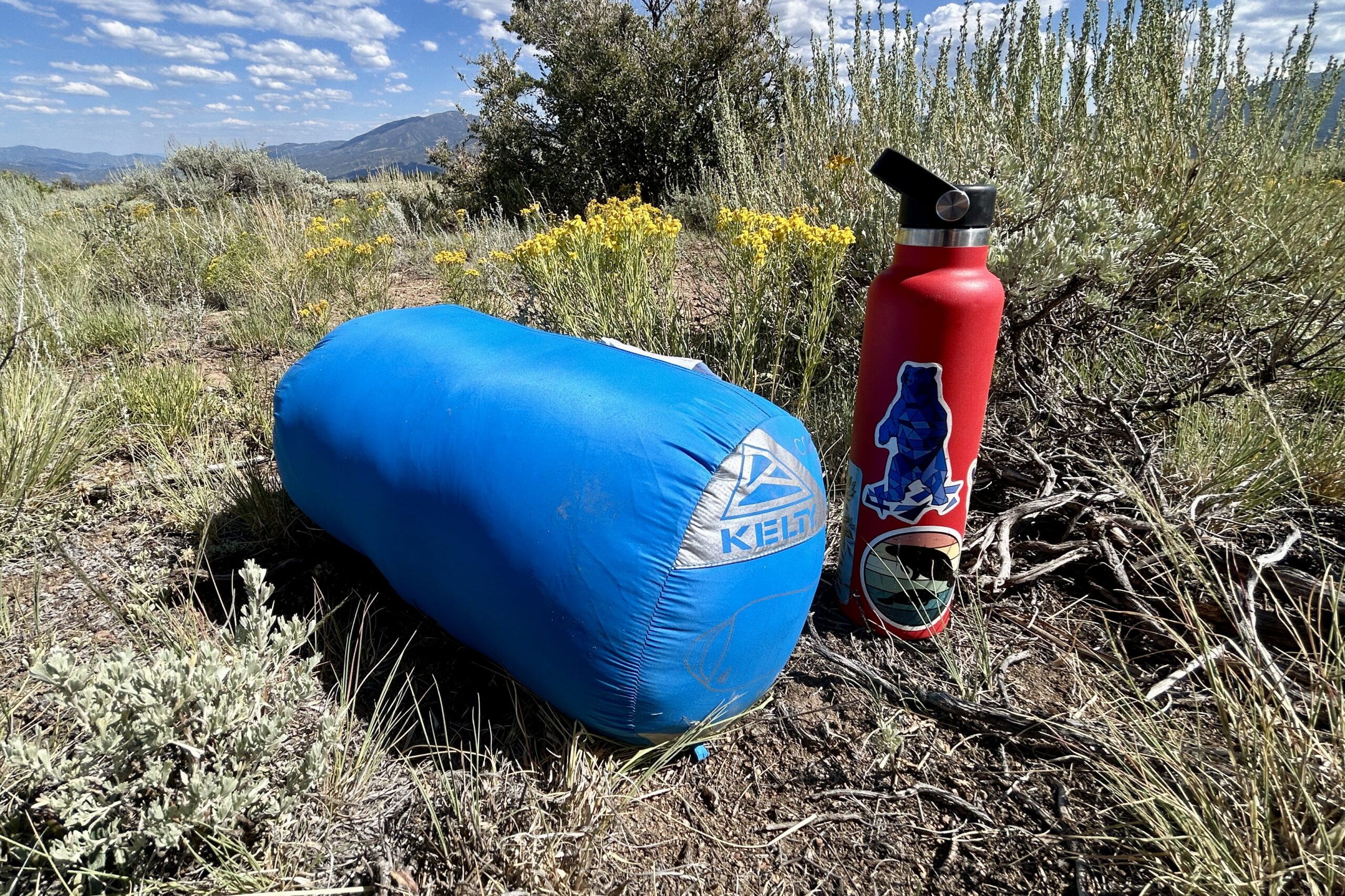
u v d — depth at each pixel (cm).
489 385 43
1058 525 59
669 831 39
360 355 50
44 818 35
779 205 94
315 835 37
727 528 37
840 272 77
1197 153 79
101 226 150
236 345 108
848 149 90
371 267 133
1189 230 72
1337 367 60
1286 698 36
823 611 53
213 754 36
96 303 122
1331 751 35
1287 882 33
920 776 41
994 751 43
